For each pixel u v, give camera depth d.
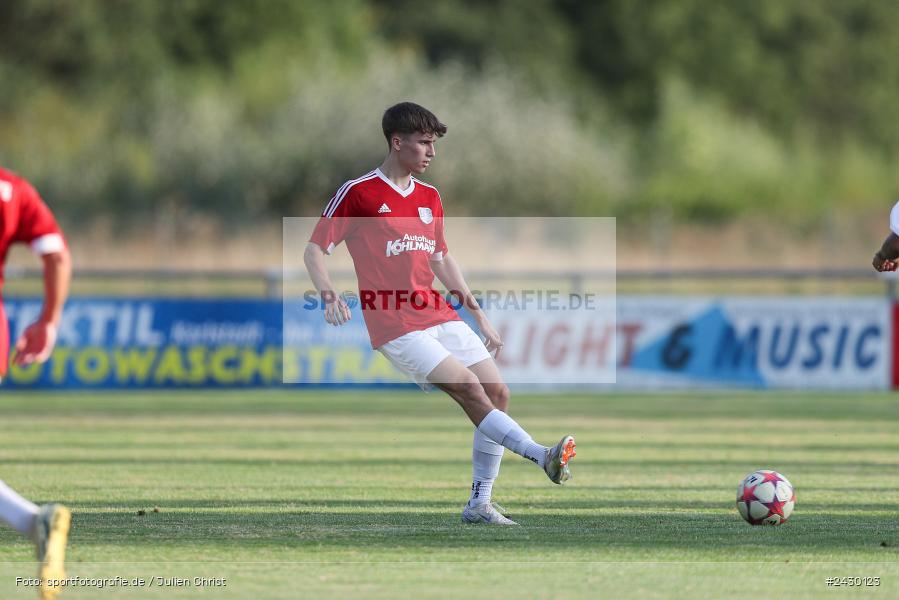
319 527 24.27
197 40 161.00
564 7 190.12
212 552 21.52
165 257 103.50
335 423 48.38
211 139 134.75
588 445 40.94
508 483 31.73
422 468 34.88
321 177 132.75
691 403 56.59
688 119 160.25
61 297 17.36
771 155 159.12
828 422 48.59
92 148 136.00
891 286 66.25
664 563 20.67
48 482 31.58
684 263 109.06
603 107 174.50
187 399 58.53
